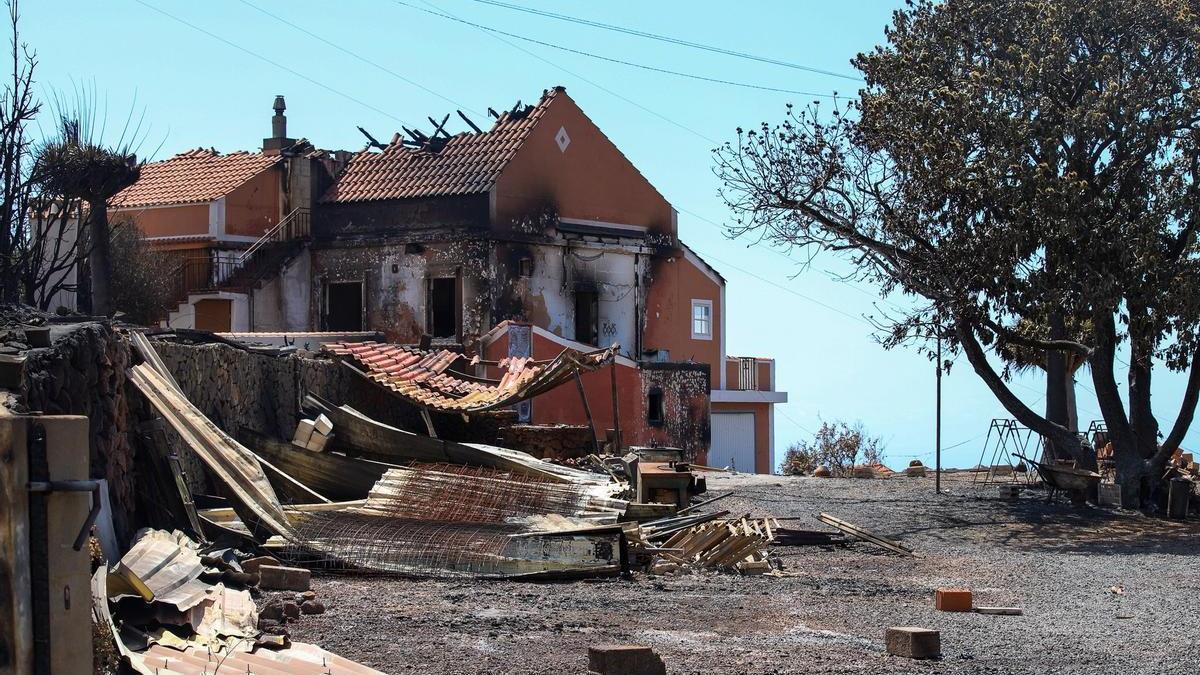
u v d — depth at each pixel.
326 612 10.20
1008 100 23.77
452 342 35.50
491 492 15.88
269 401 18.36
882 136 24.77
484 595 11.73
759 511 22.94
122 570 8.20
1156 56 23.78
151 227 38.25
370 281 38.06
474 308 36.78
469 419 24.16
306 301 38.62
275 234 38.53
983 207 23.59
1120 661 9.99
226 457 13.27
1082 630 11.46
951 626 11.46
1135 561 17.55
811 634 10.78
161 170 42.03
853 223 25.56
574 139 39.72
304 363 20.16
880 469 38.75
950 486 29.73
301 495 15.24
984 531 21.98
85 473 4.84
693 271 44.34
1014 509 25.17
